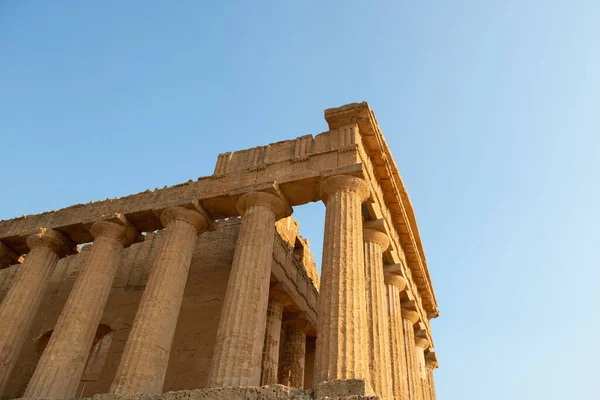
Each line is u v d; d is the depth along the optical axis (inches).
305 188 721.6
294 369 1021.8
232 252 1021.8
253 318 590.9
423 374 957.2
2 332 740.7
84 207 909.8
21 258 1007.0
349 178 678.5
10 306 772.0
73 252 915.4
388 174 793.6
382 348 653.3
